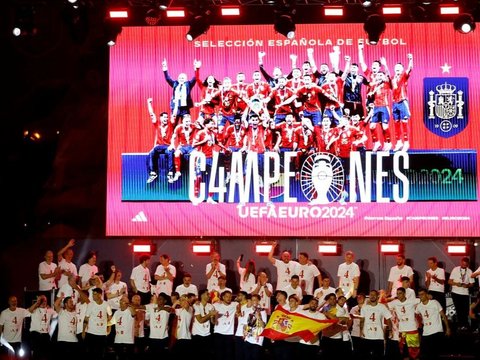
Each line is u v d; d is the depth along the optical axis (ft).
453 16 56.90
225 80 57.93
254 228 57.26
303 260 55.83
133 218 57.93
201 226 57.57
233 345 51.24
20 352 54.39
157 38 58.44
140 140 58.18
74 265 57.57
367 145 56.90
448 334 50.60
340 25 57.52
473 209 56.08
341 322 49.44
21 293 59.93
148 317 52.34
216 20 58.18
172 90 58.18
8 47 60.95
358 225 56.75
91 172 59.93
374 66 57.16
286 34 52.49
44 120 60.59
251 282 56.08
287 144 57.41
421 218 56.39
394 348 51.65
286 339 49.16
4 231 60.44
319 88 57.36
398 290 51.34
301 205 57.16
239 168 57.62
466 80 56.65
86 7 55.31
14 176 60.54
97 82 59.98
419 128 56.70
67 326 52.37
